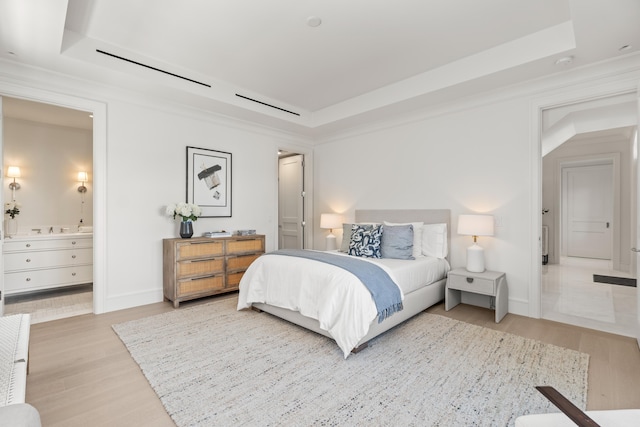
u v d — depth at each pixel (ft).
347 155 16.24
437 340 8.48
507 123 10.87
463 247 12.04
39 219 14.20
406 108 12.81
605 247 22.41
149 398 5.92
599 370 6.87
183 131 12.76
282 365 7.15
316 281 8.61
